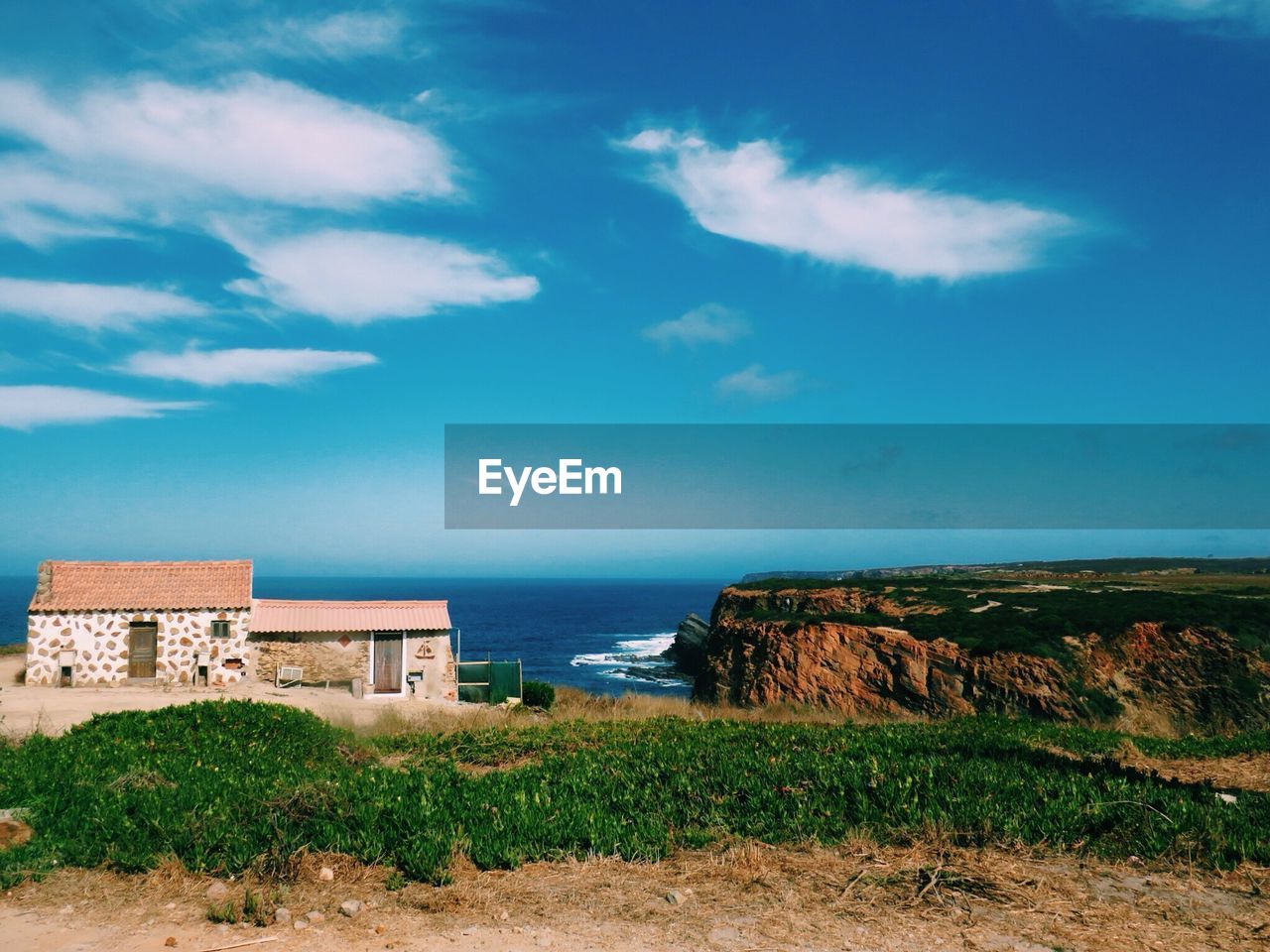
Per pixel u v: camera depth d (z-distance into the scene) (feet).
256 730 50.16
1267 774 40.93
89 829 27.99
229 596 98.17
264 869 25.44
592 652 314.55
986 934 21.03
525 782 36.22
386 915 22.62
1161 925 21.48
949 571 393.70
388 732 63.72
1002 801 31.55
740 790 34.50
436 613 104.58
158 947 20.72
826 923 21.84
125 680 94.58
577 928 21.70
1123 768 40.75
